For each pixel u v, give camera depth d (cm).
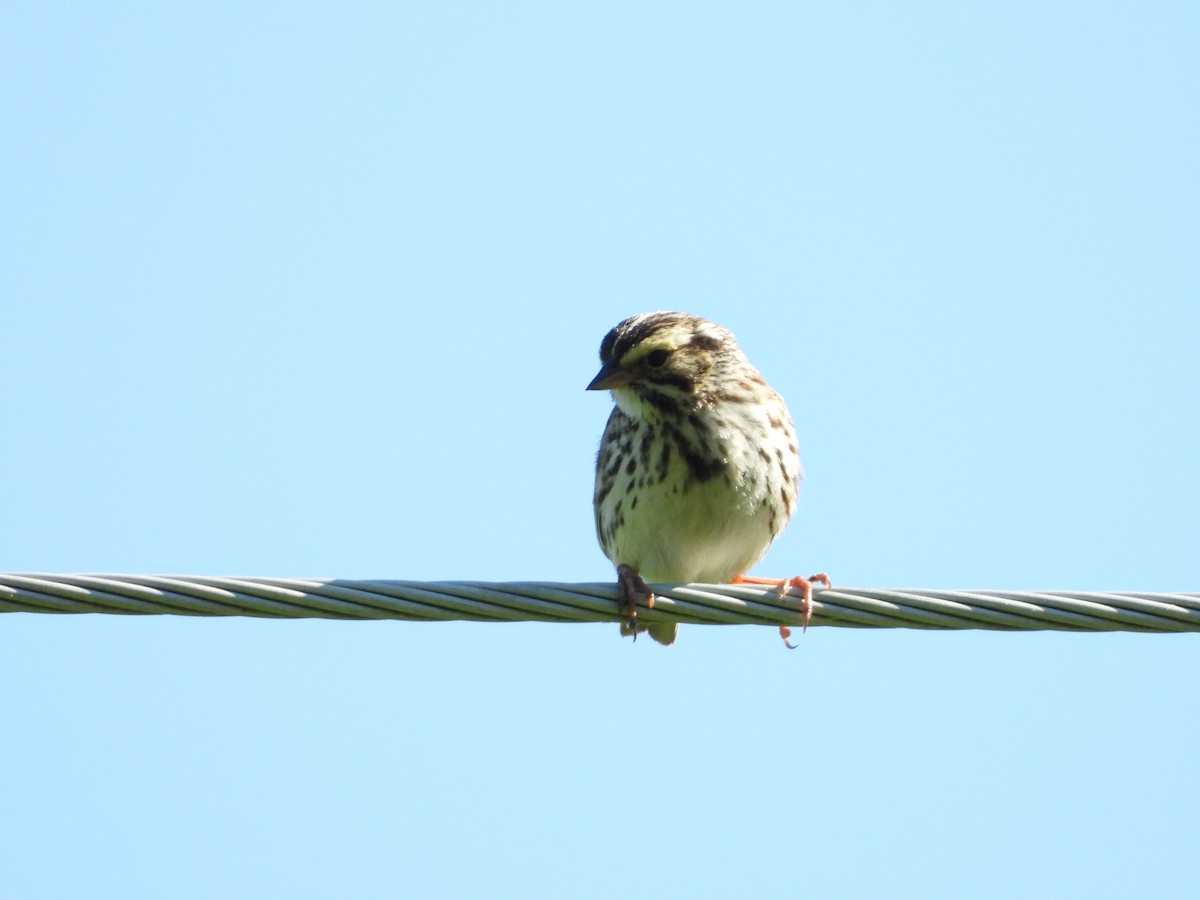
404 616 1273
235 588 1239
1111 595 1256
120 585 1224
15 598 1216
